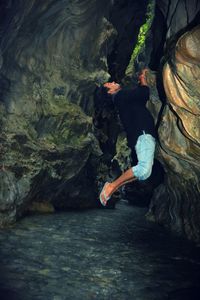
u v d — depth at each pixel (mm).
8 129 8680
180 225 9070
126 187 16906
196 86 5766
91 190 12586
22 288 4312
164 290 4742
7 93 8977
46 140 10062
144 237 8180
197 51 5414
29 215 9352
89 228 8602
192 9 7027
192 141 6535
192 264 6145
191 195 8367
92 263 5668
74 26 10352
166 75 6195
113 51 14555
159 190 11234
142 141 4969
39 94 9828
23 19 8180
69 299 4152
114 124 15375
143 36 16047
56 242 6719
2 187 7906
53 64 10406
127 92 5254
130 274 5309
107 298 4309
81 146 10992
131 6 14047
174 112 6711
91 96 12344
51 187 10500
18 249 5914
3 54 8312
